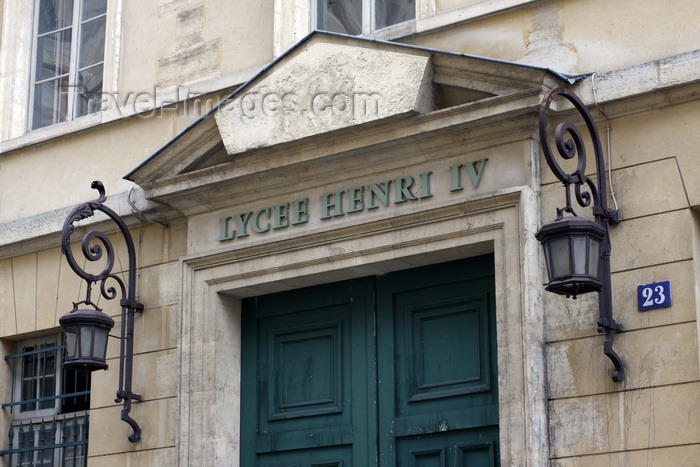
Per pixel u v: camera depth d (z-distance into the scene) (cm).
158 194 1113
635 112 931
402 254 1005
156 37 1226
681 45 934
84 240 1072
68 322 1055
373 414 1030
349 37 1018
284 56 1051
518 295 938
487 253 998
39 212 1248
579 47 977
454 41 1041
